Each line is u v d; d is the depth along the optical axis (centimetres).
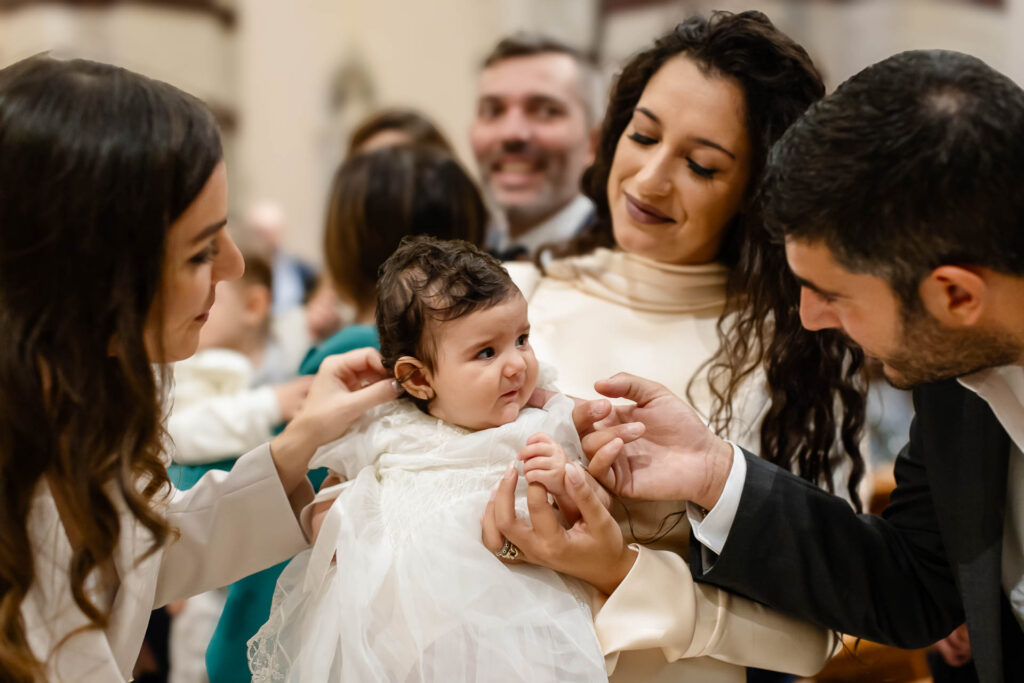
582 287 186
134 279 119
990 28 760
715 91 162
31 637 126
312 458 155
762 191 145
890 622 149
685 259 178
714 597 149
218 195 126
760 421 170
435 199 224
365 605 136
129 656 139
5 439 120
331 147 1052
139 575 138
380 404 156
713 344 174
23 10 905
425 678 133
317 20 1034
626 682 149
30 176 114
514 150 315
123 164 116
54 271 116
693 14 176
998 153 115
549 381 161
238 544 154
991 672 138
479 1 1005
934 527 153
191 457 213
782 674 187
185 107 124
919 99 118
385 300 151
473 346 145
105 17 922
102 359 121
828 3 801
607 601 143
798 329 168
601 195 195
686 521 159
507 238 329
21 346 118
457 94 1035
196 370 276
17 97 116
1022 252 117
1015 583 149
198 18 966
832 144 122
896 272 122
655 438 153
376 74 1050
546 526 137
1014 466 147
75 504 122
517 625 134
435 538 139
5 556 121
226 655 179
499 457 146
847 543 149
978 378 135
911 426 161
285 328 429
